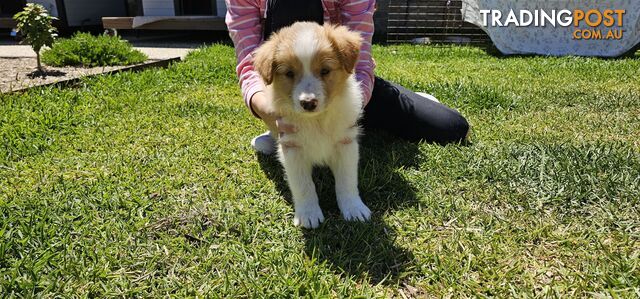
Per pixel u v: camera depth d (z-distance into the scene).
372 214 0.55
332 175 0.66
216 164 0.69
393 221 0.53
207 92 1.16
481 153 0.70
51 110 0.93
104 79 1.20
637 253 0.45
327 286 0.42
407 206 0.56
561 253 0.46
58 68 1.45
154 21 2.47
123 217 0.54
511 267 0.44
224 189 0.61
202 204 0.57
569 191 0.56
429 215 0.54
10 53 1.84
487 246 0.48
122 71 1.36
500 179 0.62
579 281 0.41
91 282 0.43
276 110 0.54
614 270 0.42
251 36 0.71
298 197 0.54
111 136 0.81
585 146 0.72
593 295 0.39
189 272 0.45
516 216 0.53
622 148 0.70
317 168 0.68
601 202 0.54
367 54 0.69
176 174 0.66
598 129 0.81
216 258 0.46
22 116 0.88
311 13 0.72
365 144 0.78
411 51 1.86
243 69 0.69
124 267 0.45
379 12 2.51
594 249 0.46
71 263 0.45
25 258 0.45
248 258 0.47
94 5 2.90
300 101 0.49
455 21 2.32
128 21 2.49
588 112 0.92
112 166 0.69
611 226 0.50
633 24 1.66
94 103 1.01
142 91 1.14
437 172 0.65
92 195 0.59
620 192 0.56
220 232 0.52
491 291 0.41
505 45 1.83
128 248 0.48
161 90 1.16
